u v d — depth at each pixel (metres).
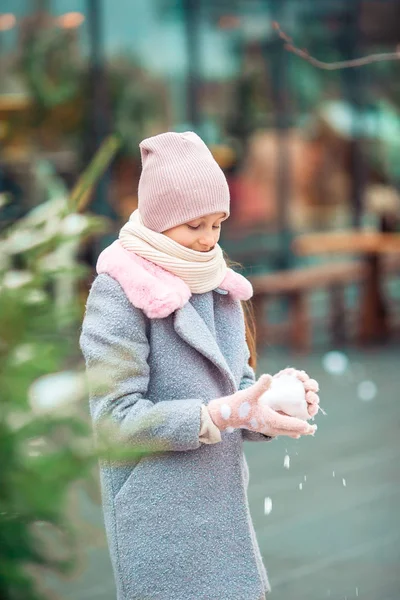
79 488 1.15
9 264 1.36
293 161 11.56
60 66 9.71
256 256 11.36
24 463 1.10
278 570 4.45
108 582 4.14
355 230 12.05
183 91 10.59
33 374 1.14
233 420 2.23
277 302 11.23
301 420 2.24
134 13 10.15
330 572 4.41
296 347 10.07
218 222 2.44
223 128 10.98
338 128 11.81
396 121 12.07
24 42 9.58
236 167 11.13
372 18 11.76
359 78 11.84
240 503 2.39
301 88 11.52
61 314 1.22
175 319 2.34
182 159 2.36
